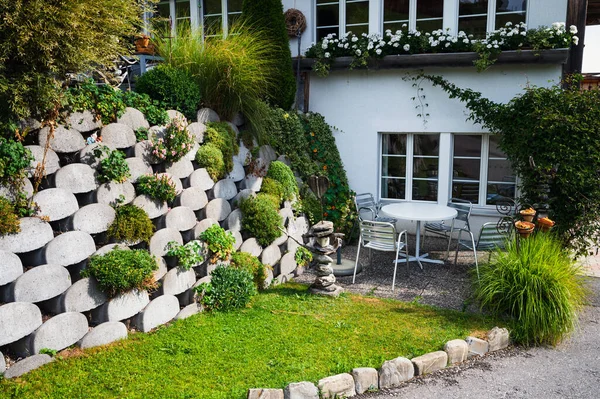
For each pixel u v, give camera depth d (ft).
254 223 18.99
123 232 13.94
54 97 12.48
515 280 15.72
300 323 15.66
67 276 12.60
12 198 11.82
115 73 19.45
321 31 28.43
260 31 23.72
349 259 23.24
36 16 12.01
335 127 27.91
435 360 13.53
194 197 16.67
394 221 25.57
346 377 12.13
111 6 13.97
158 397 11.20
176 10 30.48
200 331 14.65
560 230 20.76
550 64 23.73
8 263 11.38
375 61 25.85
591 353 14.67
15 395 10.82
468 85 25.09
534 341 15.31
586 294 17.17
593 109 20.35
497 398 12.20
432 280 20.29
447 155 26.08
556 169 20.86
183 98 17.21
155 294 15.24
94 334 13.11
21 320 11.53
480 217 25.85
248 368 12.68
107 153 13.97
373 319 16.15
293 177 21.88
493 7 25.11
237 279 16.97
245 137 20.11
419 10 26.48
